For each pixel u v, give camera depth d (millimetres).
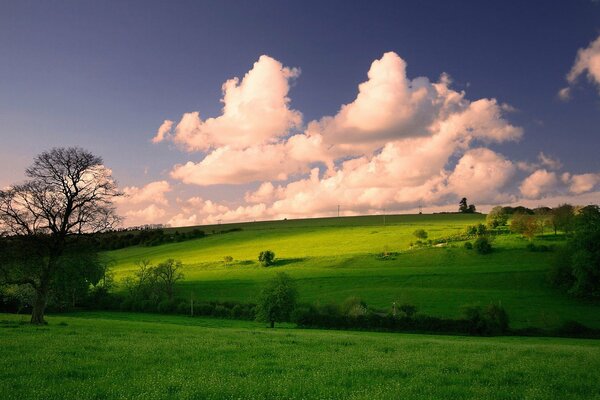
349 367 18219
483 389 14250
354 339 32062
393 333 69438
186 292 120875
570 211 153000
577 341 58812
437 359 21125
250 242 199750
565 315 86000
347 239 188625
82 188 46938
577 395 13680
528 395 13555
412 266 136375
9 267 45250
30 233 44375
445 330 70000
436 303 97000
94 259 50406
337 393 13500
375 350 24734
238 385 14352
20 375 15805
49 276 45844
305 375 16594
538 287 106688
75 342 25703
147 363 18750
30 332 32750
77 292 104125
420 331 70750
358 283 118438
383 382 15320
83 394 12992
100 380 14992
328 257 156000
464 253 142750
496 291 104500
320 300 104938
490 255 138000
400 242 172500
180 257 180750
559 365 19672
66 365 17750
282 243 191750
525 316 86000
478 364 19531
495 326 69562
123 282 134000
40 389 13570
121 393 13281
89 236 47438
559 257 108688
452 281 115125
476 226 171000
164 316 97188
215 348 23562
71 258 47812
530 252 136250
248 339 29938
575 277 103000
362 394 13367
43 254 45531
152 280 120188
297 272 135500
